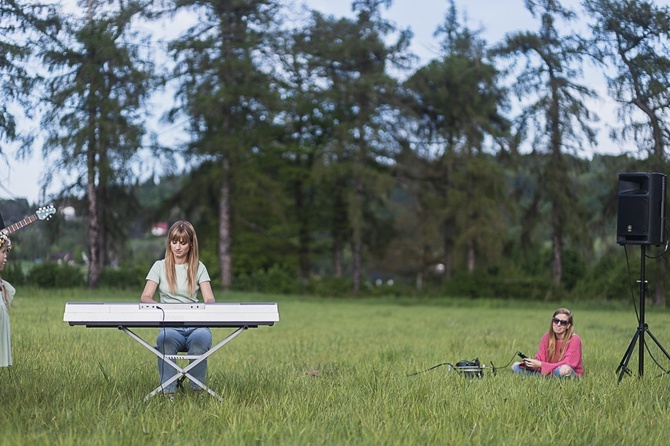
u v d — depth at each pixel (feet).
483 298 151.84
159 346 24.11
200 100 147.64
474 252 169.58
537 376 30.76
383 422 20.17
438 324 73.61
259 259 176.96
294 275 178.91
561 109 129.80
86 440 17.51
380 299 149.59
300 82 167.32
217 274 166.20
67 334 46.57
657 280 113.39
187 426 19.35
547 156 136.98
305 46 162.50
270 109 155.22
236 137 154.71
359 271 174.50
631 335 55.83
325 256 191.01
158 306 21.04
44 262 131.23
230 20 153.48
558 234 142.72
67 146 125.18
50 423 19.52
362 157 163.84
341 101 169.27
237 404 22.22
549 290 142.92
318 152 163.73
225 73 152.56
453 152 161.99
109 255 148.15
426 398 24.76
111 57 127.34
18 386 24.03
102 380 26.55
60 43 122.72
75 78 124.67
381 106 167.84
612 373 32.17
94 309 20.83
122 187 143.95
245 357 38.83
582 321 75.82
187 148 155.53
